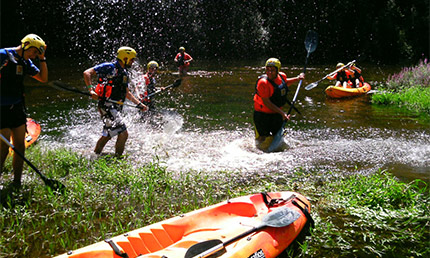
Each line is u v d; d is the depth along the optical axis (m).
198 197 4.57
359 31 24.45
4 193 4.35
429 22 23.94
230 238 3.04
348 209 4.13
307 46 7.70
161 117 8.34
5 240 3.46
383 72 17.34
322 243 3.47
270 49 25.41
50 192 4.26
